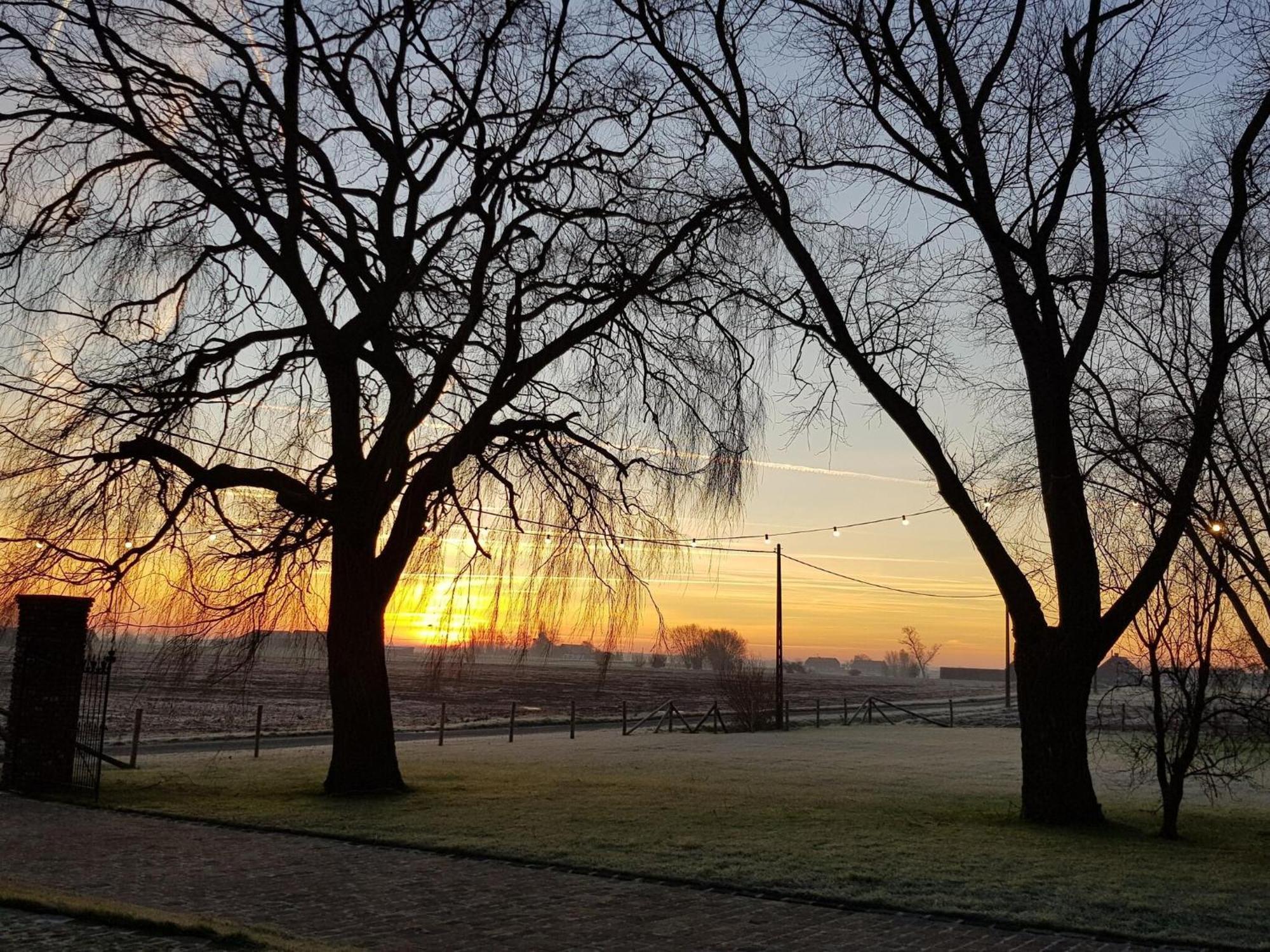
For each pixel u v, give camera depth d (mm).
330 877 9953
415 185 17109
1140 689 17266
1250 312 15180
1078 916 8711
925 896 9383
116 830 12641
